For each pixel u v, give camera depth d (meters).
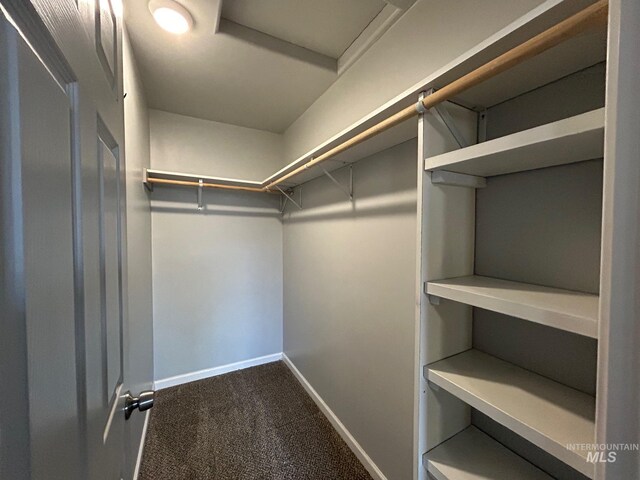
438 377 0.82
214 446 1.69
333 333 1.91
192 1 1.21
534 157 0.71
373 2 1.31
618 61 0.38
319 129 2.06
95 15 0.53
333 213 1.89
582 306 0.59
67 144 0.39
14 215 0.27
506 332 0.91
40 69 0.31
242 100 2.11
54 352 0.33
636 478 0.38
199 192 2.35
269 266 2.78
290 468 1.55
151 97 2.07
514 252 0.90
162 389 2.31
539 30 0.59
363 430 1.60
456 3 1.06
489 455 0.85
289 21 1.44
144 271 1.83
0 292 0.25
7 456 0.25
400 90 1.32
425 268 0.86
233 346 2.63
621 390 0.38
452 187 0.92
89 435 0.45
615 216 0.38
